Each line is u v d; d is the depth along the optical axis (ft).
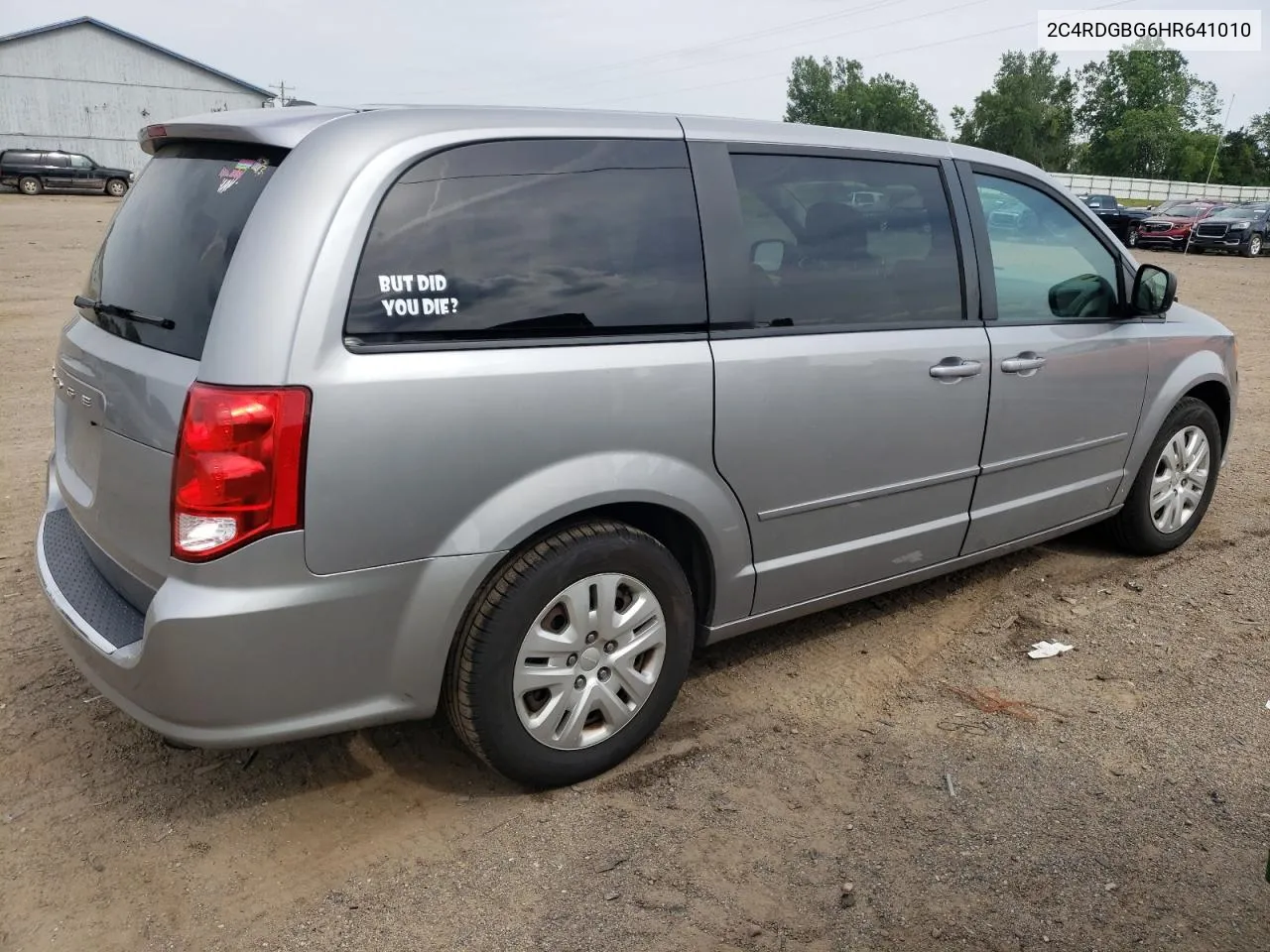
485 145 8.73
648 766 10.16
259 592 7.77
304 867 8.68
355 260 7.95
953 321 11.91
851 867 8.73
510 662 8.89
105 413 8.61
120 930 7.93
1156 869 8.72
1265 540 16.62
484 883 8.50
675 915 8.14
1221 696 11.61
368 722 8.66
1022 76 273.95
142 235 9.29
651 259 9.51
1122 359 13.94
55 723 10.64
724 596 10.52
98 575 9.35
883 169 11.48
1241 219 85.87
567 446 8.86
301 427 7.66
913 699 11.57
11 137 136.15
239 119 8.93
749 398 9.97
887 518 11.71
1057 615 13.78
